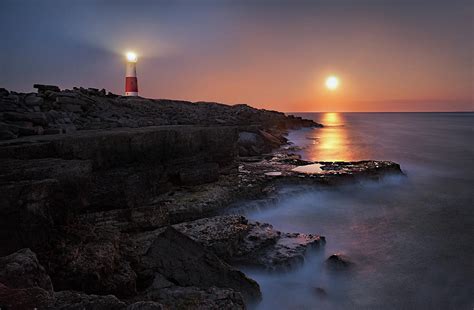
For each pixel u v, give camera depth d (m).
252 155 27.17
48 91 22.42
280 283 8.70
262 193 14.96
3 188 6.02
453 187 19.44
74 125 16.84
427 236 12.37
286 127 60.31
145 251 7.94
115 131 14.62
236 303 5.77
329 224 13.38
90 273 6.00
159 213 9.96
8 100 17.78
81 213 8.83
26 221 6.20
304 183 16.75
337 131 68.62
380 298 8.59
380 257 10.72
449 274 9.72
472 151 36.09
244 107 53.75
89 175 8.59
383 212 14.88
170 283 6.96
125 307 3.95
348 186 17.55
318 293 8.58
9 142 10.59
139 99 35.97
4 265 4.29
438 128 76.44
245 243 9.69
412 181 20.83
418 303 8.39
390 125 92.88
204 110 42.38
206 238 9.20
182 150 15.32
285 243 10.06
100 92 31.09
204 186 14.64
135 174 11.93
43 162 8.24
